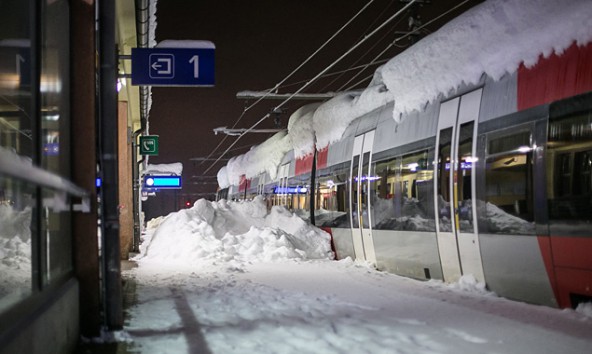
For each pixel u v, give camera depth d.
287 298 8.81
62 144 6.04
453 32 9.64
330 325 6.80
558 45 7.33
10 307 3.57
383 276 11.60
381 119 13.03
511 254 8.12
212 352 5.64
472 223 8.98
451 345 5.80
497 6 8.54
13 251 4.48
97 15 6.98
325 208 16.62
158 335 6.39
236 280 11.03
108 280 6.62
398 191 11.68
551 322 6.63
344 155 15.09
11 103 5.48
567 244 7.07
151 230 36.16
